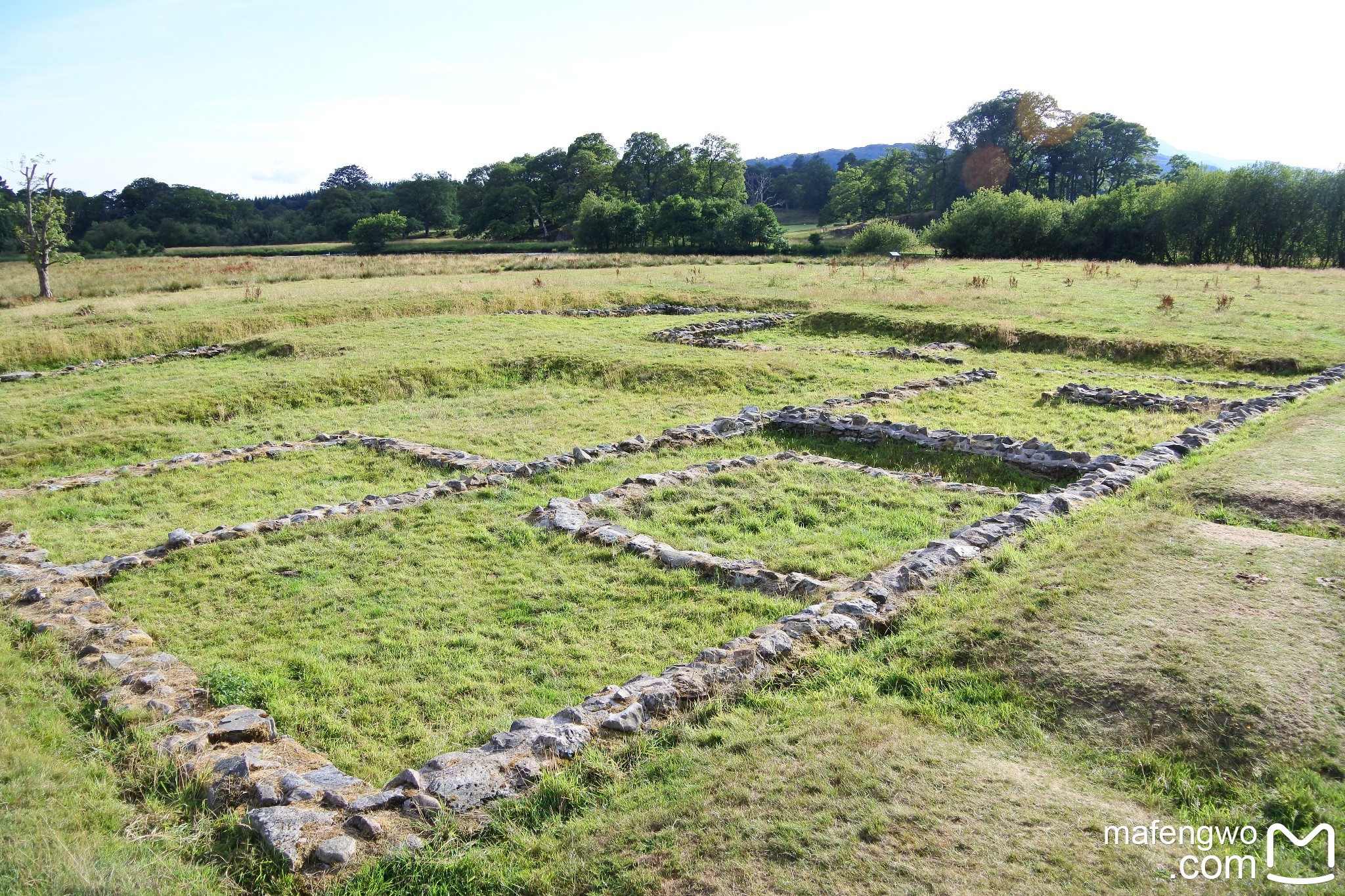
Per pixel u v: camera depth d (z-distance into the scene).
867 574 8.27
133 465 14.34
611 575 8.91
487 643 7.61
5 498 12.60
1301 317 26.36
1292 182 55.34
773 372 21.06
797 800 4.61
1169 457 11.30
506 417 17.67
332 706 6.67
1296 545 7.73
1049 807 4.49
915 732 5.31
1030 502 9.39
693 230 77.31
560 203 104.62
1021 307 29.39
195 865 4.45
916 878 3.98
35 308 31.97
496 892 4.23
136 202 125.88
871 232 62.53
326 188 146.62
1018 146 93.88
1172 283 36.38
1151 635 6.07
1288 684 5.36
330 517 10.98
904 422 16.12
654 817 4.62
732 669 6.24
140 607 8.59
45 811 4.81
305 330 26.50
